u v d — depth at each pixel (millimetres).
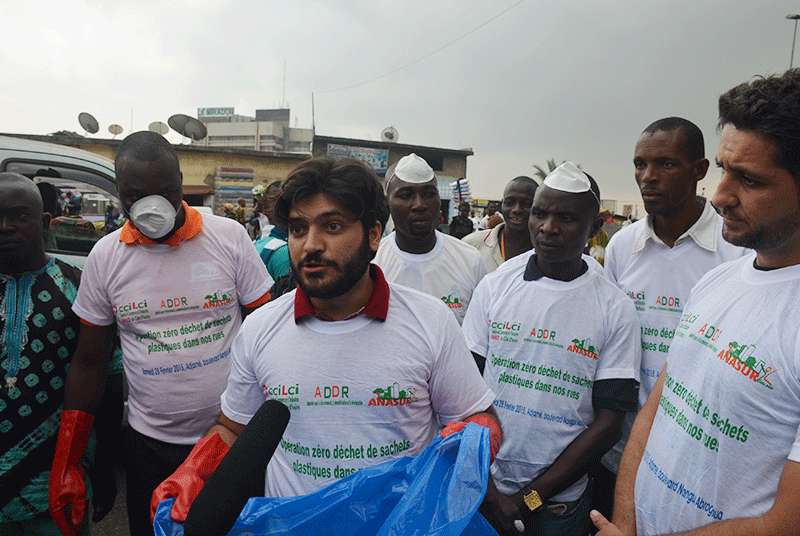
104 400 2389
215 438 1258
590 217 1975
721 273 1428
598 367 1977
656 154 2164
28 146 3404
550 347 1979
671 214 2225
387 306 1363
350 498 1146
